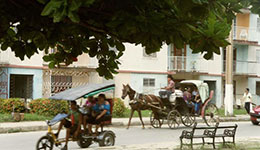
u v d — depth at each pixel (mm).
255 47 39625
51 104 22125
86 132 12836
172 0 3672
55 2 2992
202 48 3965
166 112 20719
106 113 13266
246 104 28688
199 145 12648
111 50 5152
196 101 22297
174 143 12930
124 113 26391
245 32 37875
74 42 4965
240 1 4645
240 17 38000
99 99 13219
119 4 3756
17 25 4215
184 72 33906
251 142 13398
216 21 3791
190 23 3740
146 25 3709
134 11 3736
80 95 12469
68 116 12289
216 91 36906
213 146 12117
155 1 3777
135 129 20172
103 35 4539
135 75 31234
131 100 20172
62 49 5254
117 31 3916
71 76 28562
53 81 27922
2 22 4043
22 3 3963
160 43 4008
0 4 3938
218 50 3973
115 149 11367
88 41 4953
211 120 23594
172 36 3855
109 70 5281
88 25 4117
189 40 3969
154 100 20438
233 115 27656
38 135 17062
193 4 3541
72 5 3021
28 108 23875
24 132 18094
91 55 5070
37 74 26672
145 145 12242
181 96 20812
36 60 26594
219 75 36875
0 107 22047
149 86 32094
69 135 12359
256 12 5336
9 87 25594
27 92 26656
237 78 39656
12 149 13398
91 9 3857
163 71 32906
